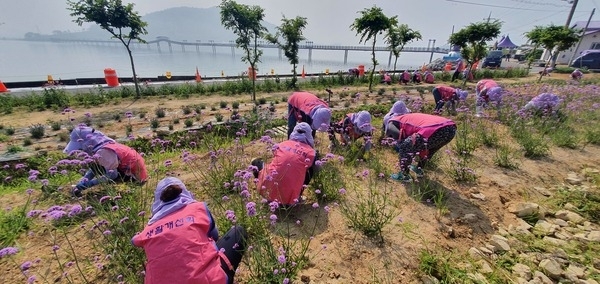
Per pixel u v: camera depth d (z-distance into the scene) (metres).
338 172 4.53
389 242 3.10
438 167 4.86
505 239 3.21
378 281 2.63
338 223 3.40
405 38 20.84
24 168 5.61
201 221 2.14
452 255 2.96
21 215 3.37
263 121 8.07
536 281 2.67
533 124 6.67
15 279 2.59
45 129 8.72
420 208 3.73
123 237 2.78
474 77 21.94
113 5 12.66
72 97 12.52
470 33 18.12
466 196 4.05
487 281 2.65
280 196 3.37
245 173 3.19
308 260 2.83
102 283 2.53
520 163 5.15
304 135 3.89
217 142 6.23
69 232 3.18
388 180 4.42
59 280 2.57
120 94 13.83
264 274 2.49
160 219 2.14
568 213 3.74
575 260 2.98
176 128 8.41
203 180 4.34
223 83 17.23
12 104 11.36
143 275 2.52
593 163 5.30
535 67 31.28
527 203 3.79
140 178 4.03
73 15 12.45
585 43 35.44
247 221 3.04
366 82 19.77
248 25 13.36
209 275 1.91
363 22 15.75
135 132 8.16
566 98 9.48
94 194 3.90
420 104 8.95
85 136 3.85
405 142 4.21
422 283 2.63
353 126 5.23
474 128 6.42
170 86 15.30
